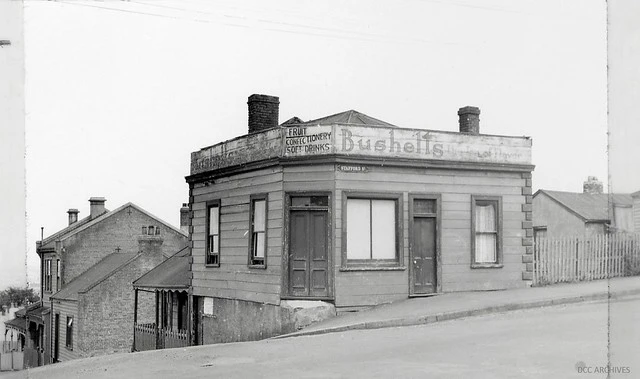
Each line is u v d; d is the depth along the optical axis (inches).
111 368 552.1
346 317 754.2
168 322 1162.6
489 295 798.5
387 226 826.8
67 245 1688.0
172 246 1793.8
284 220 817.5
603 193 1787.6
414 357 482.9
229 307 937.5
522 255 897.5
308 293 800.9
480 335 558.3
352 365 468.8
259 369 482.9
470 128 1026.7
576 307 689.6
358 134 810.8
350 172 807.1
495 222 891.4
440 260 850.1
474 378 395.5
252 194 891.4
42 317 1658.5
